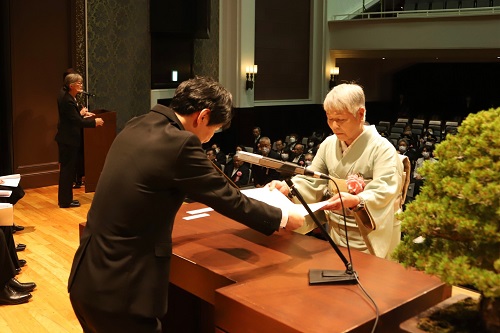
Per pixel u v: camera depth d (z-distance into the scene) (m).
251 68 11.88
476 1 13.68
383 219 2.39
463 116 16.48
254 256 2.06
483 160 1.39
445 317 1.50
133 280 1.71
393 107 16.55
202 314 2.70
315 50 13.77
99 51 8.52
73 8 7.88
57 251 4.88
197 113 1.86
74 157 6.35
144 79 9.32
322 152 2.67
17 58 7.23
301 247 2.18
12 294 3.74
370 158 2.47
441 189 1.48
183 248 2.14
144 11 9.20
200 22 10.30
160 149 1.73
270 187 2.53
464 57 12.46
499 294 1.30
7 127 7.12
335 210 2.37
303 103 13.66
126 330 1.72
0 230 3.71
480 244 1.40
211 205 1.81
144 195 1.71
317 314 1.59
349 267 1.86
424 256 1.50
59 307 3.70
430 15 12.25
